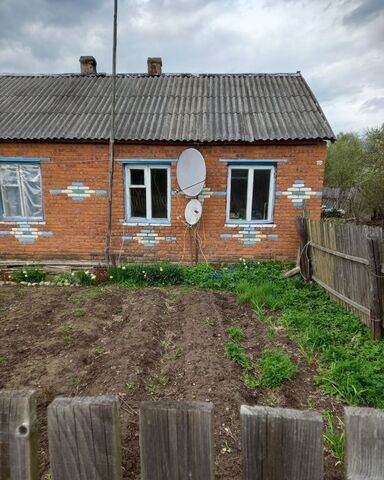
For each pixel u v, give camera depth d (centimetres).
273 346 397
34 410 111
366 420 95
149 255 780
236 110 802
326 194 2045
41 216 788
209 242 770
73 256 788
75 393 311
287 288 614
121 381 315
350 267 484
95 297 575
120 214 762
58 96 877
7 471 110
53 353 385
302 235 663
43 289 635
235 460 229
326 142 710
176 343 409
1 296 591
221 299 577
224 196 748
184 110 809
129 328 440
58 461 108
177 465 104
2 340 418
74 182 754
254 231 761
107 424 104
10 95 884
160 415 102
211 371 332
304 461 99
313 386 323
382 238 403
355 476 97
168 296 589
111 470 107
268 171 745
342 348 384
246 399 298
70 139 716
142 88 913
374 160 1335
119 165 741
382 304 403
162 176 756
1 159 746
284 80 936
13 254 793
